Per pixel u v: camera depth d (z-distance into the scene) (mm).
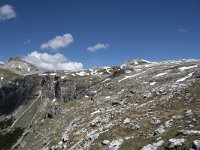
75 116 83625
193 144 38969
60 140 67438
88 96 106938
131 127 56156
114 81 112188
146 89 83688
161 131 48969
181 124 49219
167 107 61000
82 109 88188
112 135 55375
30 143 85875
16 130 137625
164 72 100688
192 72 86375
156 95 71625
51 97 166500
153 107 63125
